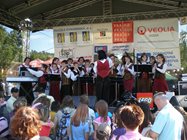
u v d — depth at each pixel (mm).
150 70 9008
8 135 4594
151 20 12789
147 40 12789
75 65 10023
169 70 12625
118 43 13016
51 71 10281
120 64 9820
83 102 5508
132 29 12906
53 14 13492
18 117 2586
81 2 13211
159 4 12586
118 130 3455
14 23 12844
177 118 3811
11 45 27406
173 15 12609
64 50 13516
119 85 9500
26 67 9297
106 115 5082
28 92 9297
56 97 9883
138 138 2893
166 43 12648
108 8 13086
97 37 13219
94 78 9719
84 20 13312
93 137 4984
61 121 5270
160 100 3898
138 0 12797
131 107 2973
